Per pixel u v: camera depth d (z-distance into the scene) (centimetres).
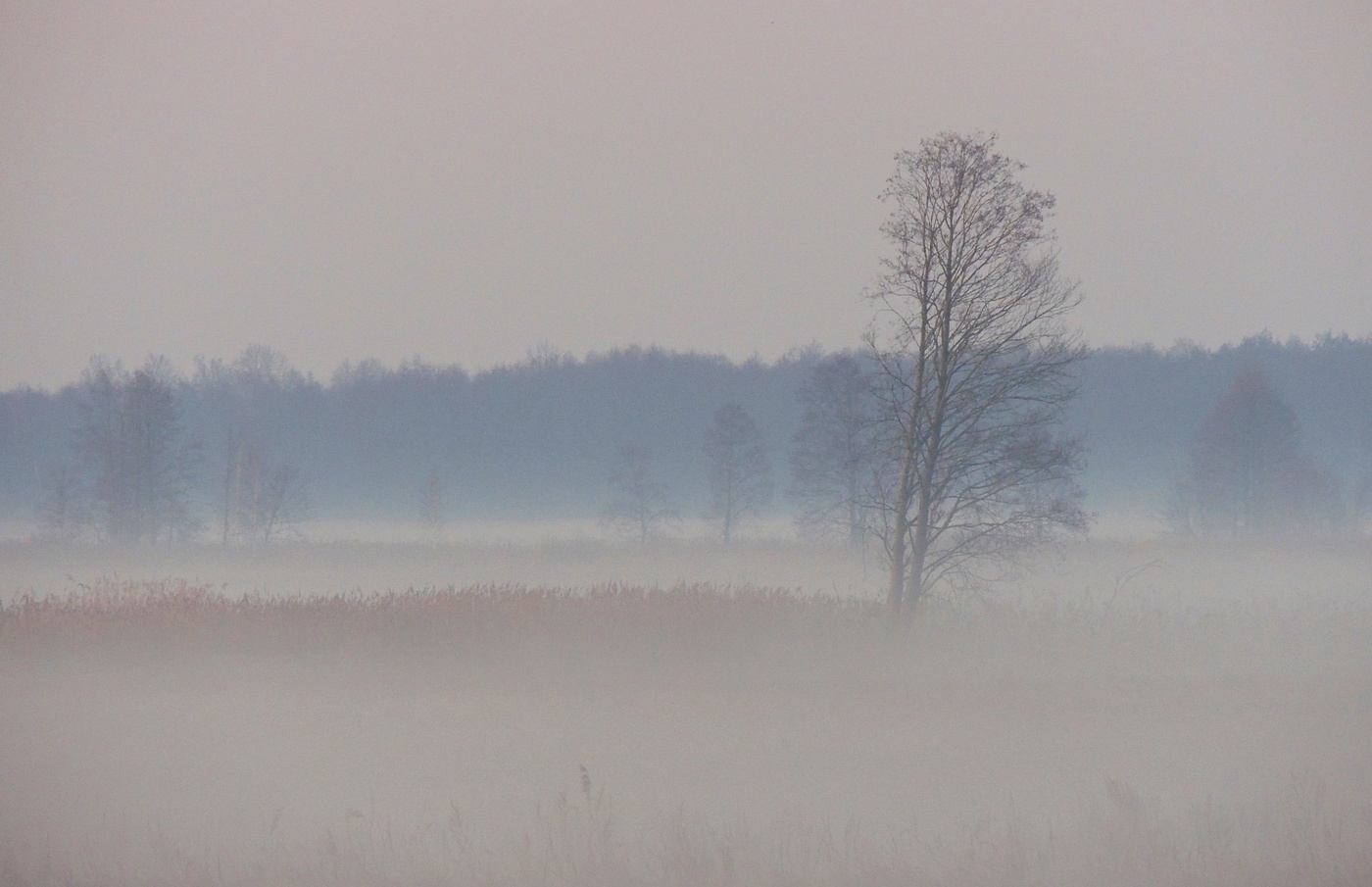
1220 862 2508
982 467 5928
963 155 5825
